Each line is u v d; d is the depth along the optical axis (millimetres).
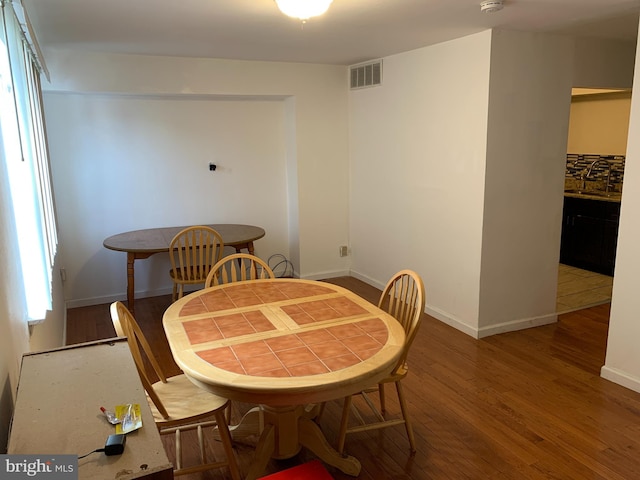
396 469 2361
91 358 1550
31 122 2307
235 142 5074
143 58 4312
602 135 5883
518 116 3600
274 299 2664
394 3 2682
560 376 3227
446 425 2703
